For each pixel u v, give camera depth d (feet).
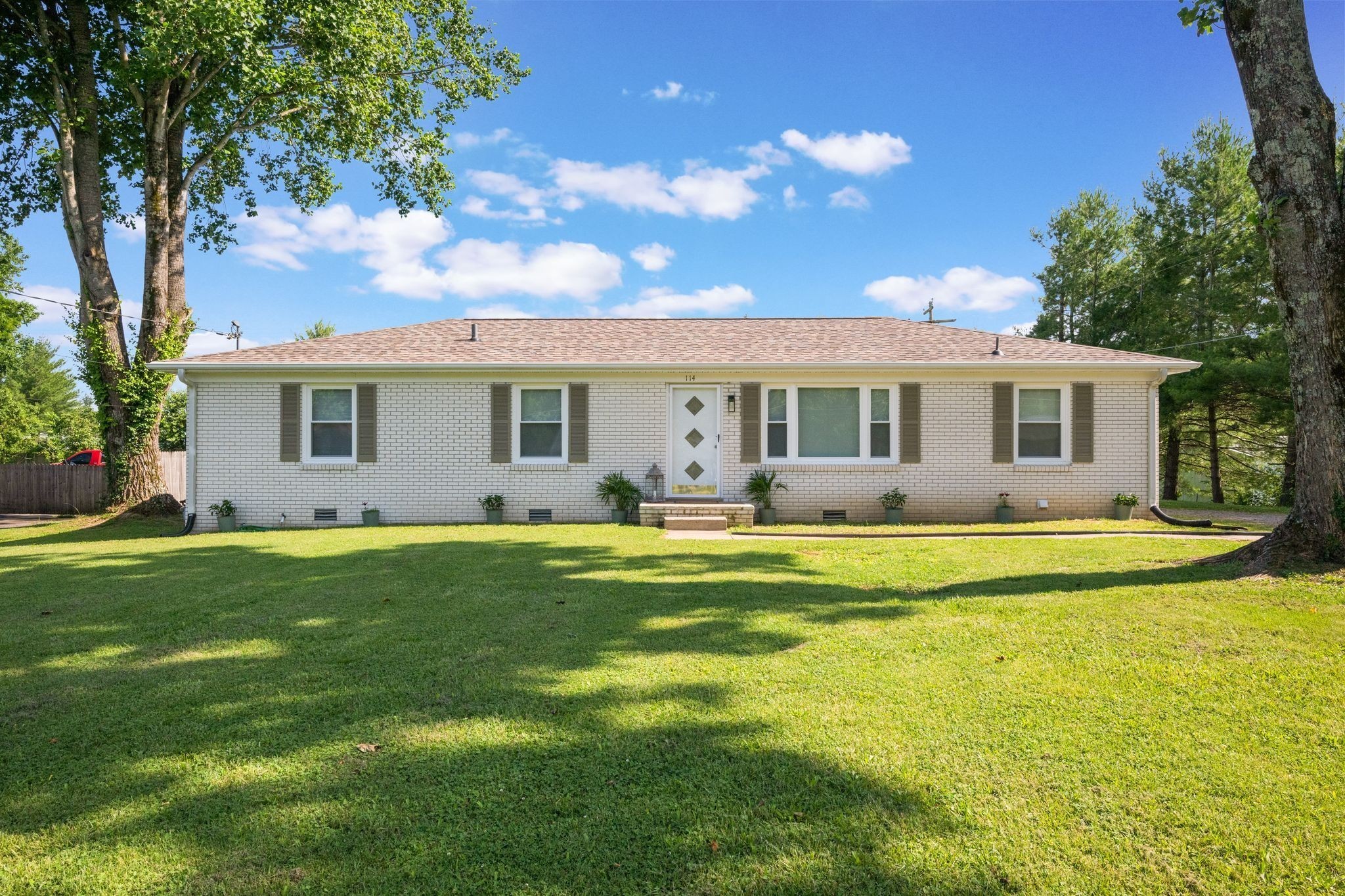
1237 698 11.83
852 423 42.65
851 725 11.02
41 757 10.18
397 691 12.69
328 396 43.19
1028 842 7.93
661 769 9.65
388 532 36.83
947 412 41.96
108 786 9.34
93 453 85.35
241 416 42.73
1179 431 72.69
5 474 63.82
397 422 42.78
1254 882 7.20
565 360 42.29
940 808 8.64
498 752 10.19
